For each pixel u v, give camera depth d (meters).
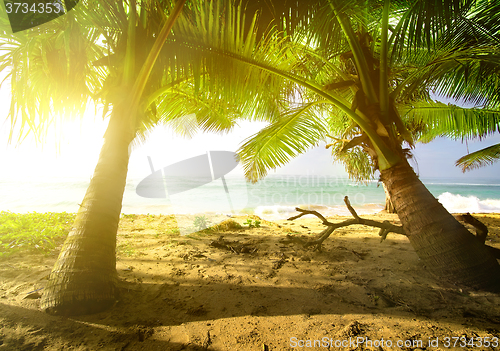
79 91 2.59
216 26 2.45
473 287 2.37
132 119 2.50
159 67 2.63
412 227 2.68
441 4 2.29
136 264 3.19
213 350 1.58
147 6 2.44
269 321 1.91
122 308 2.06
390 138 2.88
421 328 1.78
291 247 4.11
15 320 1.79
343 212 10.50
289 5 2.43
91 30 2.45
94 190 2.30
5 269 2.80
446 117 5.64
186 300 2.25
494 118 5.38
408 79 3.21
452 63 3.11
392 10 3.17
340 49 3.48
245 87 2.91
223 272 2.96
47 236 4.12
